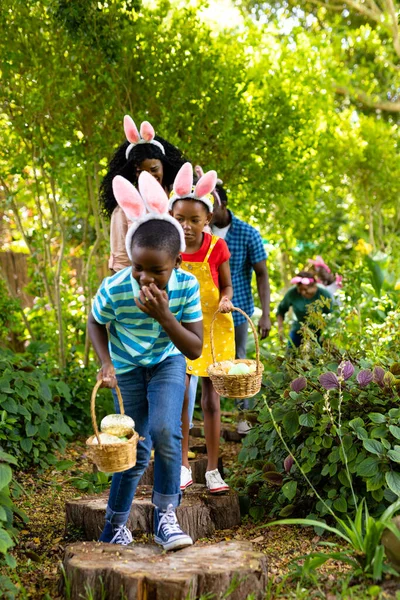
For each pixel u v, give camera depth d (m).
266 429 4.03
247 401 5.50
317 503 3.65
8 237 9.43
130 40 6.30
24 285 8.06
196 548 3.09
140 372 3.27
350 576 2.87
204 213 3.90
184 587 2.71
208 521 3.72
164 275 2.87
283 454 4.07
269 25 7.86
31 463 4.75
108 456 2.78
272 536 3.62
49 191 7.49
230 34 7.17
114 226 4.21
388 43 14.16
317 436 3.71
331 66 8.30
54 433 5.07
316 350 4.37
